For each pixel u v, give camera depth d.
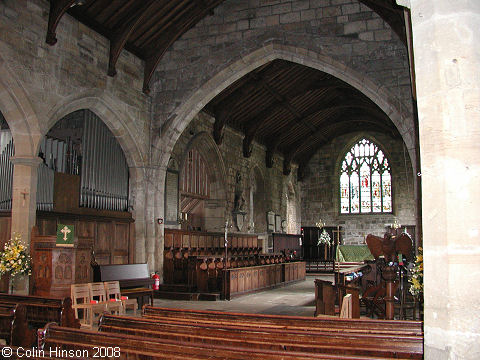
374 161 31.97
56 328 4.65
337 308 9.93
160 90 16.67
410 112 14.02
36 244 9.65
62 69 12.50
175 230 17.84
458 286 3.12
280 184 29.84
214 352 3.94
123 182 15.62
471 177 3.18
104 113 14.39
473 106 3.23
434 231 3.28
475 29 3.31
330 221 32.28
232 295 15.05
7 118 11.34
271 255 20.59
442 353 3.14
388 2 12.85
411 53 4.62
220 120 21.39
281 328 5.19
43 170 12.31
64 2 11.82
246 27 15.91
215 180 22.53
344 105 24.97
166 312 6.46
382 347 4.44
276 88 21.38
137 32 15.19
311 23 15.21
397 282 7.80
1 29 10.64
